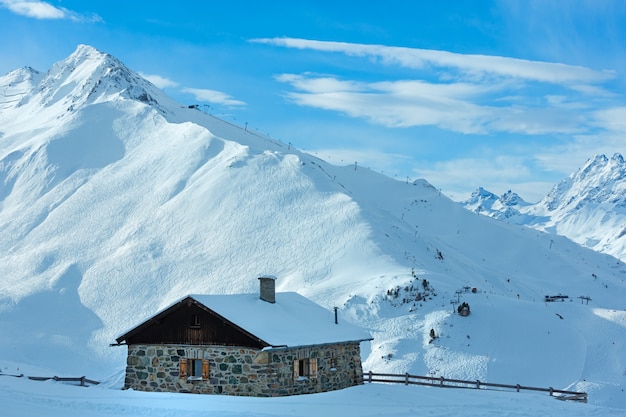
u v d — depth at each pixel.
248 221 145.12
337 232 132.75
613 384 66.88
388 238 131.38
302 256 125.69
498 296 91.44
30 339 105.75
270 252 130.62
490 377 68.25
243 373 38.62
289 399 33.72
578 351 74.38
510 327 78.88
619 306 183.88
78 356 99.94
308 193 154.00
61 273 135.00
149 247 141.62
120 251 143.75
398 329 82.62
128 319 115.38
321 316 46.09
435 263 132.12
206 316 40.06
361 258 120.12
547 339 76.62
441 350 74.62
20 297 123.62
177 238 145.12
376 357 74.94
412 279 97.06
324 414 29.75
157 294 123.31
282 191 155.88
